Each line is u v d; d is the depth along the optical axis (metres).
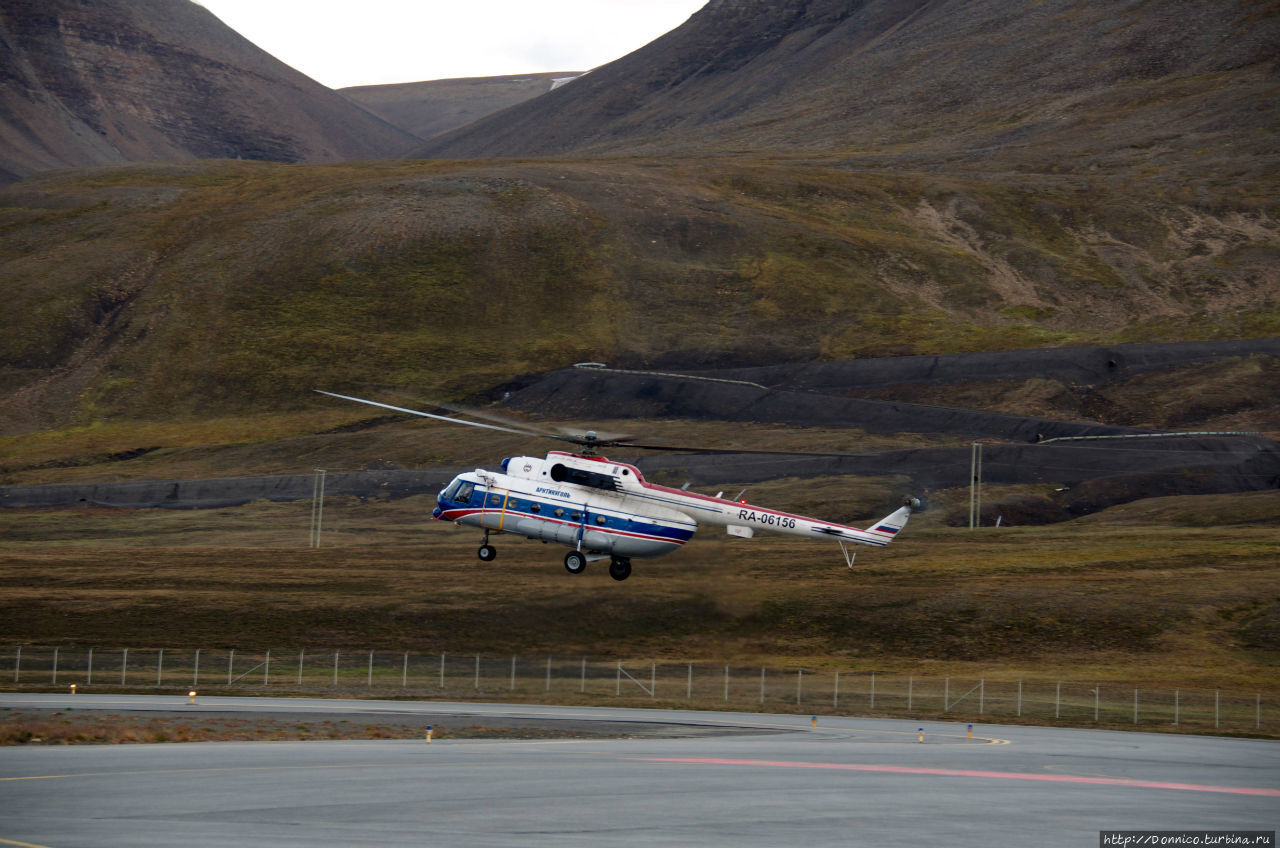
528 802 25.59
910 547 127.31
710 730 49.56
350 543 143.50
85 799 25.38
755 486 163.00
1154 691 74.94
